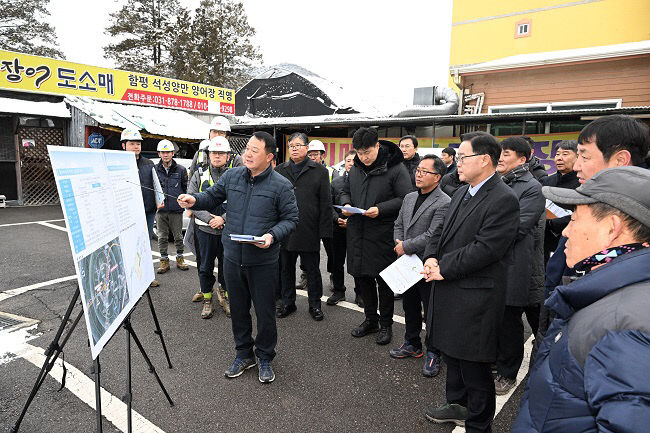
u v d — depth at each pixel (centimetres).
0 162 991
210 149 344
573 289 91
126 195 211
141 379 271
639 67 934
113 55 2259
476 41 1410
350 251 337
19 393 249
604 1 1184
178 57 2238
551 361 94
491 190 196
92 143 1016
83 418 229
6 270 504
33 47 2338
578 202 97
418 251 276
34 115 966
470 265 189
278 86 1719
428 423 233
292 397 256
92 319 153
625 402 69
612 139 160
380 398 257
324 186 381
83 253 150
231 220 271
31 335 329
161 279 486
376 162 327
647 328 74
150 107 1200
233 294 276
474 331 194
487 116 866
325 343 333
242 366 281
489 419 202
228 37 2394
